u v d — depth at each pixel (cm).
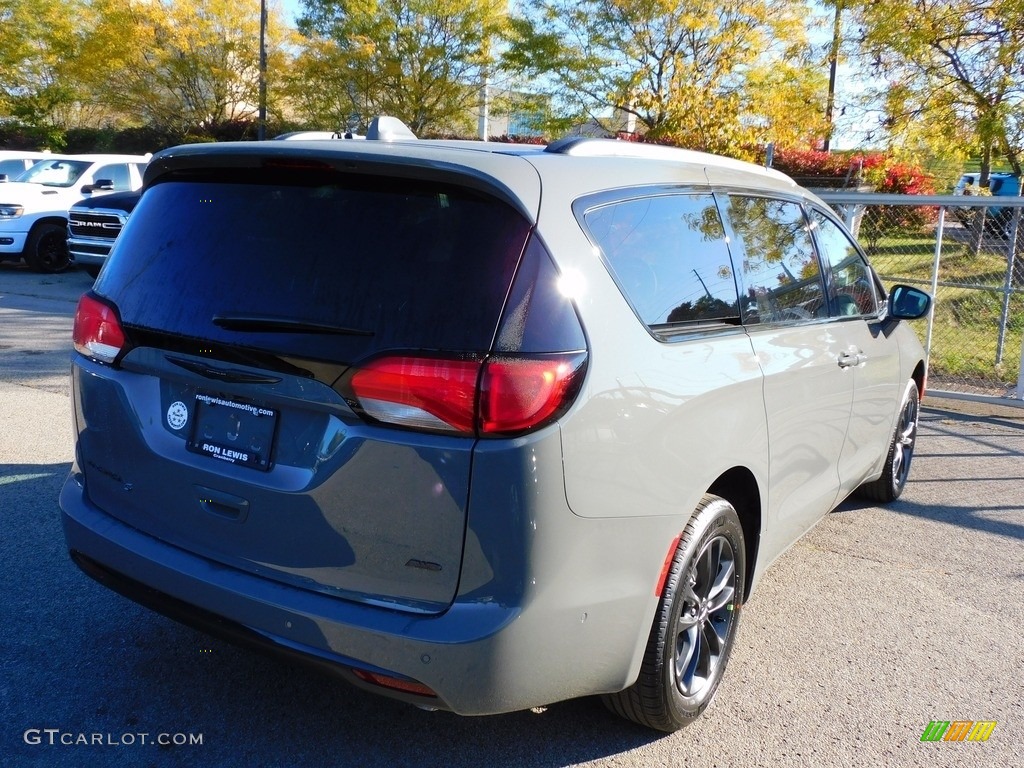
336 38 2619
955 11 1449
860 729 324
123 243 315
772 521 365
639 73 2031
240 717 317
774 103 1931
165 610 286
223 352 268
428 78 2597
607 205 286
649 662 289
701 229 331
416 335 244
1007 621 414
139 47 3072
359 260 258
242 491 268
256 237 278
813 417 389
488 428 239
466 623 242
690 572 299
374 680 249
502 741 309
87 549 308
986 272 954
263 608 261
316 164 271
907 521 541
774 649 381
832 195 842
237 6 3073
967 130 1520
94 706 319
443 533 243
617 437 260
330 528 255
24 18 3378
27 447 592
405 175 261
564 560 249
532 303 248
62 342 970
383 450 244
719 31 1959
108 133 3619
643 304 285
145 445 292
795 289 393
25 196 1598
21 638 359
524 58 2180
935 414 808
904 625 407
